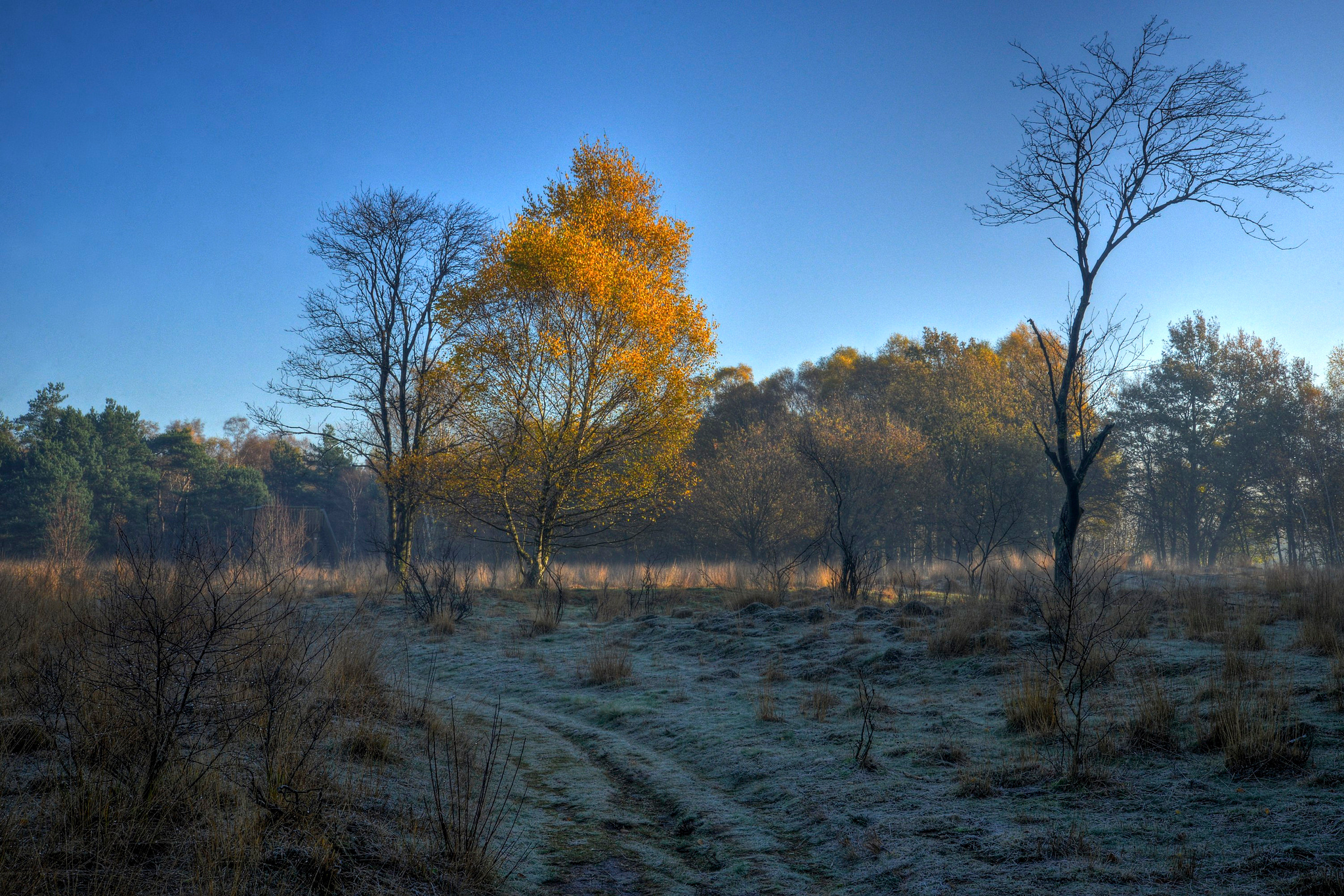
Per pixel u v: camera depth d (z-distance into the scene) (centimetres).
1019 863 384
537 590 1684
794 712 699
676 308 1861
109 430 4981
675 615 1284
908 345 5334
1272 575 1304
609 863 427
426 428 2016
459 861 390
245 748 491
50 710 496
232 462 6762
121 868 335
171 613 460
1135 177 1291
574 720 751
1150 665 688
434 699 823
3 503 4378
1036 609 973
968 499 3538
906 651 848
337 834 395
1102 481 3722
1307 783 425
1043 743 546
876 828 444
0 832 346
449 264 2028
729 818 485
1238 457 3731
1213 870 354
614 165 1980
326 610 1361
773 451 3278
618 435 1802
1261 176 1217
